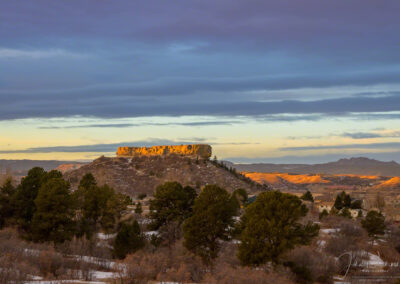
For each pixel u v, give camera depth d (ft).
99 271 95.91
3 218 177.78
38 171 190.29
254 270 106.11
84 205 193.88
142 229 188.24
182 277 92.43
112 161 649.61
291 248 113.80
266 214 117.39
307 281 114.21
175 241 159.43
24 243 136.87
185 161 654.94
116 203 197.26
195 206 138.10
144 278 88.43
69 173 608.60
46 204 152.87
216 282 90.79
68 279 81.61
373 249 192.85
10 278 75.05
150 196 505.66
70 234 151.53
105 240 168.86
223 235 137.28
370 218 215.51
